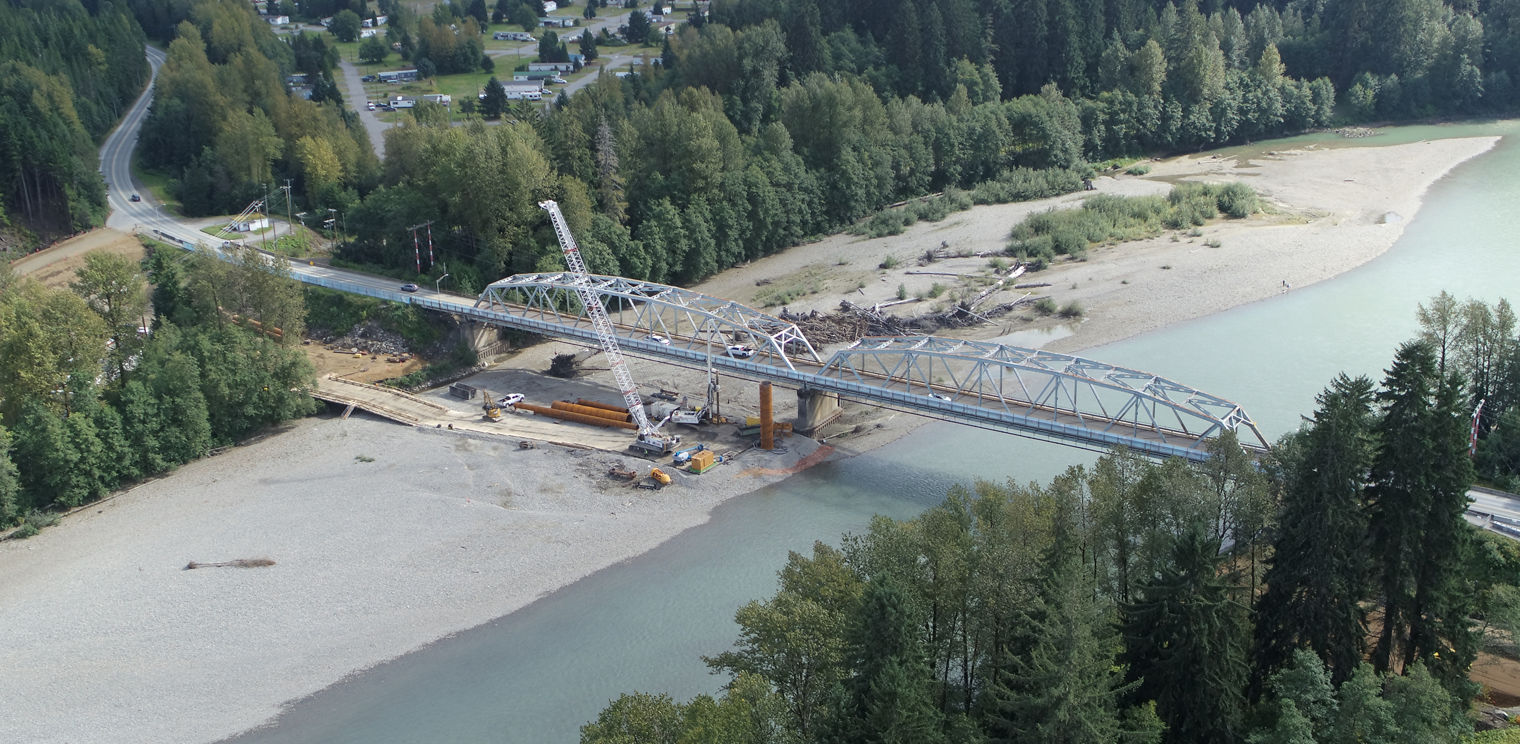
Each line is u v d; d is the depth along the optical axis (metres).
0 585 91.69
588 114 175.62
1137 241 178.12
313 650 81.94
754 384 131.00
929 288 160.62
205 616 86.19
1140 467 71.00
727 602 85.31
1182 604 57.53
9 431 104.62
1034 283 161.50
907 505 99.38
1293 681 58.44
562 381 135.00
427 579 90.50
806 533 95.12
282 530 99.06
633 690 75.75
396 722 73.94
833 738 52.06
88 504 106.25
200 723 74.56
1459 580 66.88
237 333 120.75
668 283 169.75
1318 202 192.75
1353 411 61.91
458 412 125.12
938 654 63.78
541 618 84.75
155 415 112.12
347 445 117.00
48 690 77.81
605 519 99.12
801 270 174.62
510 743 71.50
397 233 162.38
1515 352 96.31
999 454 109.31
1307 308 145.12
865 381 114.38
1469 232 170.75
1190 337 138.00
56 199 179.88
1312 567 63.00
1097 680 53.28
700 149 172.88
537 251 154.62
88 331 115.06
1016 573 60.25
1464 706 64.75
